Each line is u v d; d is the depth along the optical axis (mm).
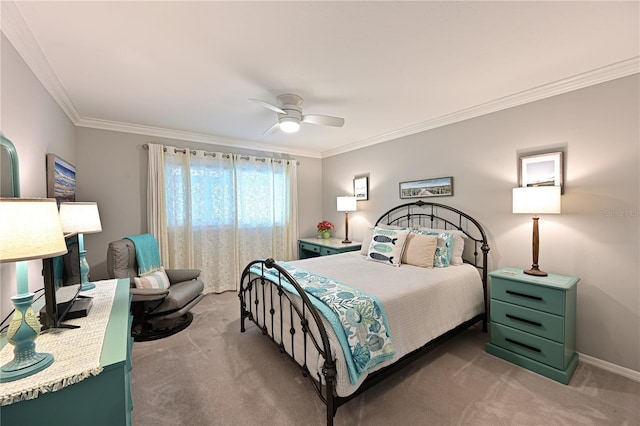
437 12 1445
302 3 1363
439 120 3223
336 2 1359
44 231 1013
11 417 878
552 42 1729
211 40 1675
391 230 3172
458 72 2125
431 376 2080
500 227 2766
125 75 2111
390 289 2082
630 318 2057
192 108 2840
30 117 1782
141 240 3133
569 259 2326
